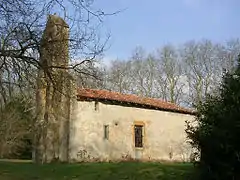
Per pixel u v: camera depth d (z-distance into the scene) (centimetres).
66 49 1223
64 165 2005
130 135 2756
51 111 2342
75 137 2431
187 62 4991
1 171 1709
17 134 2644
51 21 1209
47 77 1256
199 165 960
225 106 902
